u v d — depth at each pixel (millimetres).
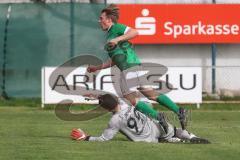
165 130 33594
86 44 65438
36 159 28734
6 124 44750
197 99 58875
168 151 30719
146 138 33594
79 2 66562
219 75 68062
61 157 29188
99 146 32062
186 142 33688
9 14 65188
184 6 68188
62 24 65500
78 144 32844
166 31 68250
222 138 36781
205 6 68250
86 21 65500
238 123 46656
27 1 70688
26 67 64938
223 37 68500
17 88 64875
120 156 29328
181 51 69562
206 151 30953
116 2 68875
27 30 65250
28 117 50688
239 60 69750
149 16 68062
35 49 65125
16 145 32750
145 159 28688
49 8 65375
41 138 35906
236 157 29469
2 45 65000
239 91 67500
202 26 68312
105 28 34469
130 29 34125
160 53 69375
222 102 63469
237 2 69250
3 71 64938
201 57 69750
